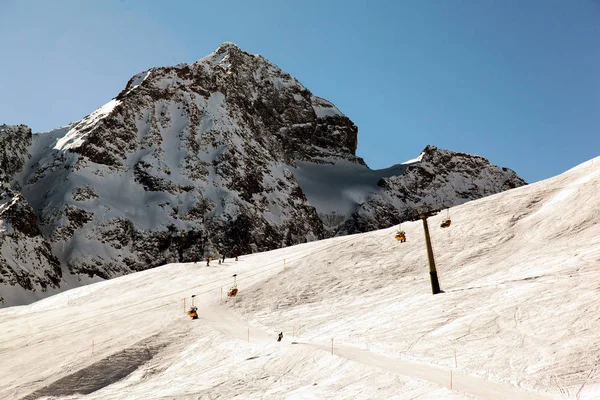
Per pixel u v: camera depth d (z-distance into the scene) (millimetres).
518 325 33188
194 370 41156
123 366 44188
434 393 26141
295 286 62750
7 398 38094
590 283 36219
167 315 59312
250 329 51281
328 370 33031
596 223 55344
